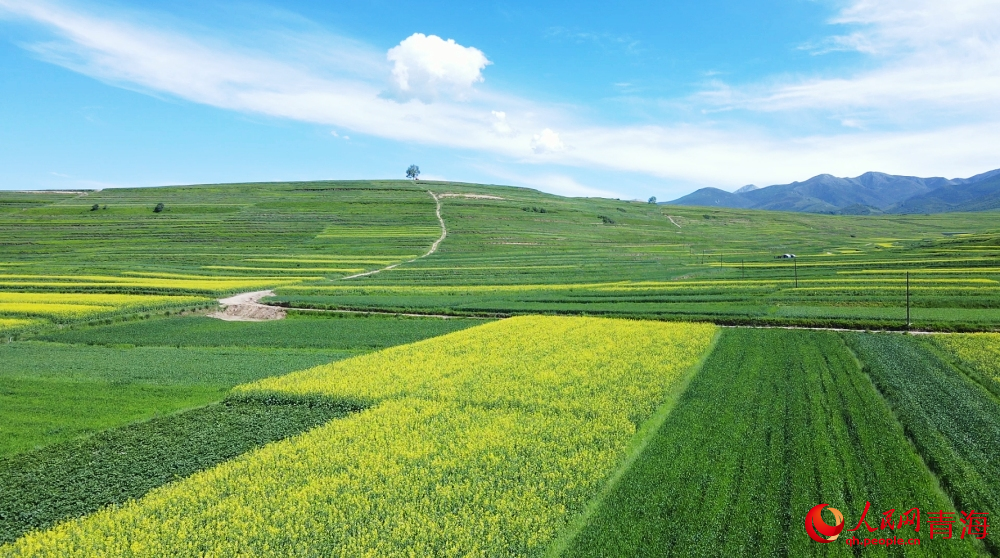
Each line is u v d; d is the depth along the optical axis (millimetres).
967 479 23406
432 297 83000
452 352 47875
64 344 55469
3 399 37906
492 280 100000
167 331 62188
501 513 21766
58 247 138250
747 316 62281
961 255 108812
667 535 20094
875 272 91875
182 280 98875
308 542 20172
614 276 102500
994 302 63406
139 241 147250
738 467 24969
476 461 25969
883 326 56656
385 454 27172
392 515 21703
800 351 46188
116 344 55656
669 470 24875
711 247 159500
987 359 41719
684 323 58562
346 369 42969
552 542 20250
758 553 19016
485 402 34375
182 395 39062
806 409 31953
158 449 29562
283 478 25047
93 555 19984
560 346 48719
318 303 78438
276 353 52781
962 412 30875
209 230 161875
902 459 25359
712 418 31000
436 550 19703
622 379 38125
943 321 55625
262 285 94688
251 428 32188
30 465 27969
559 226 193750
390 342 56062
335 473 25438
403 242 152875
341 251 141000
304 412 34688
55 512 23641
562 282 97188
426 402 34656
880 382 36438
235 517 21859
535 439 28391
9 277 95562
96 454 29031
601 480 24172
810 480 23578
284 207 199500
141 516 22516
